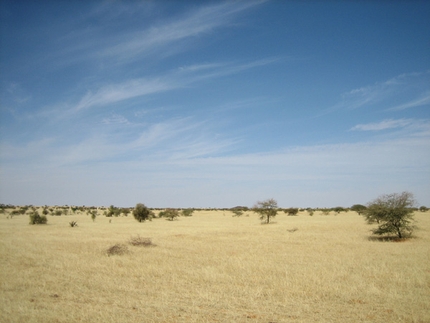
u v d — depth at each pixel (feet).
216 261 59.77
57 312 30.17
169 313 30.30
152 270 50.49
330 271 49.39
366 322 27.81
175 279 45.01
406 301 33.68
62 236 106.52
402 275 45.75
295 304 33.19
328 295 36.42
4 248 74.54
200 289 39.34
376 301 34.12
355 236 107.04
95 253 68.64
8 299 34.30
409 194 98.22
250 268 52.54
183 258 63.46
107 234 115.44
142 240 86.53
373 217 100.58
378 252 70.28
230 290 39.11
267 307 32.27
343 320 28.37
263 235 114.52
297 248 79.25
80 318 28.68
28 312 29.99
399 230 98.63
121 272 49.26
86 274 47.78
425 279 43.55
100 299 34.96
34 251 70.44
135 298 35.53
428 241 90.22
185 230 136.56
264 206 191.52
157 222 206.28
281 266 54.34
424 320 27.81
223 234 118.83
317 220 212.02
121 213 342.44
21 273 47.80
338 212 386.11
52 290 38.93
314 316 29.43
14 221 195.52
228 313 30.37
